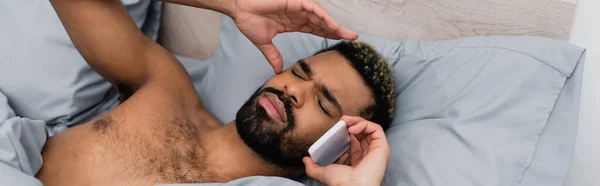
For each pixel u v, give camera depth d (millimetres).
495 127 1121
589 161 1269
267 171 1227
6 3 1347
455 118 1155
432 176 1103
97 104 1429
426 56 1271
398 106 1278
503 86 1145
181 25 1673
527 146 1102
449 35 1341
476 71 1187
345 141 1082
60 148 1134
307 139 1152
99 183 1090
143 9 1520
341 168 1048
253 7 1081
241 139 1219
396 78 1298
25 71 1310
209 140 1244
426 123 1199
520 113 1118
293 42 1392
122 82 1286
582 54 1116
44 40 1320
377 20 1404
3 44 1316
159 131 1185
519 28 1259
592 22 1180
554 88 1124
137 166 1117
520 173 1085
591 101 1226
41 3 1346
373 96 1202
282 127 1135
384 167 1038
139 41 1263
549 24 1223
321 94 1157
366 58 1215
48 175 1103
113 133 1153
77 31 1164
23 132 1053
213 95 1422
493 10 1264
